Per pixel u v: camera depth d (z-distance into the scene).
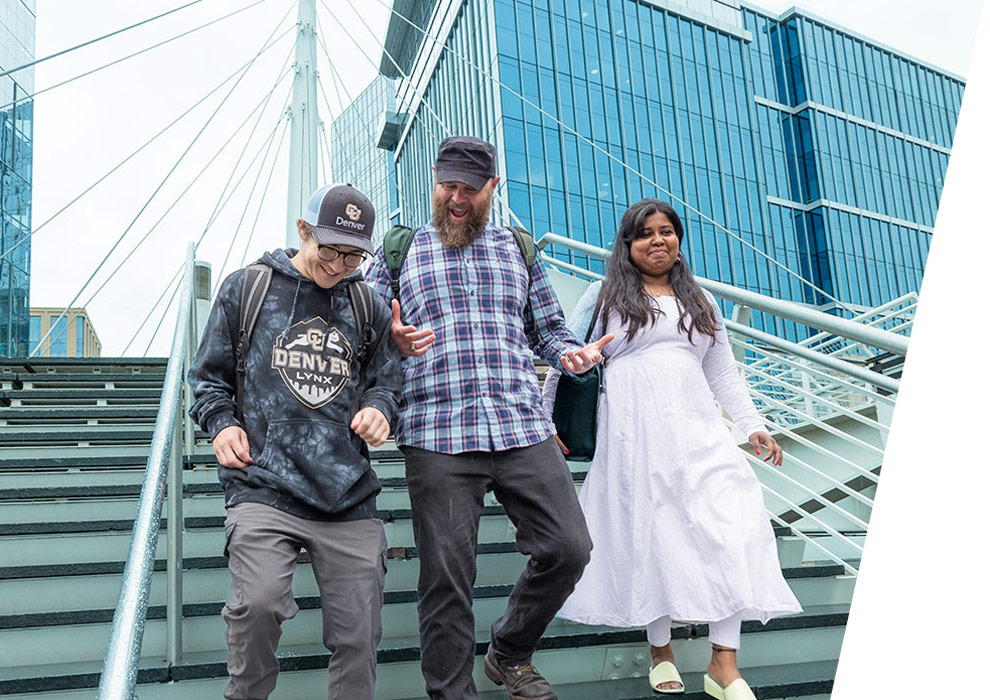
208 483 3.08
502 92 28.11
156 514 1.42
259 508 1.65
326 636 1.70
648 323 2.38
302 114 7.29
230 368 1.77
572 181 28.84
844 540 3.04
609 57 31.33
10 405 4.24
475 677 2.26
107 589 2.41
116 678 0.98
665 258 2.44
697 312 2.39
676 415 2.27
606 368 2.44
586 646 2.36
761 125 38.25
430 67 35.78
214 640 2.29
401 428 2.03
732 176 34.28
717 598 2.08
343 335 1.82
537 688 2.03
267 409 1.72
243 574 1.60
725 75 35.25
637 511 2.23
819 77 40.50
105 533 2.63
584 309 2.54
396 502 3.20
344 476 1.70
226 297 1.79
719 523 2.15
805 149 39.41
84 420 3.93
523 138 28.03
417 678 2.22
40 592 2.37
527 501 1.98
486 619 2.52
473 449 1.95
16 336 26.64
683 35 34.25
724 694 2.08
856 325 2.60
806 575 2.94
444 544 1.91
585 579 2.29
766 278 34.66
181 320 2.48
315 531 1.68
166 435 1.74
